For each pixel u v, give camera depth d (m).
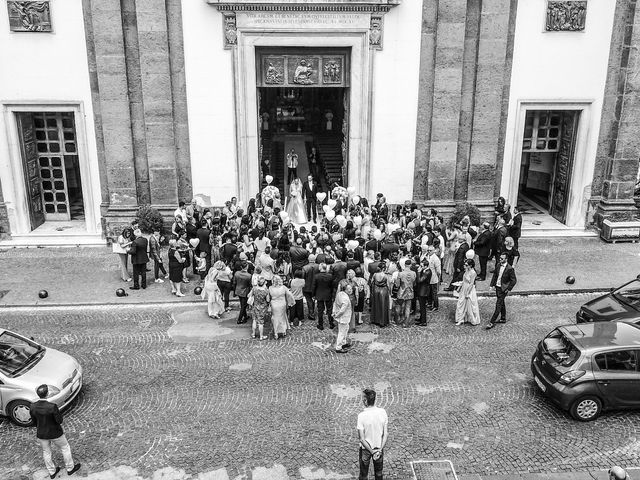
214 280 17.95
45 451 11.48
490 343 16.78
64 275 21.25
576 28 23.72
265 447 12.49
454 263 20.12
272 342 16.78
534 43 23.84
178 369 15.38
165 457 12.20
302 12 22.75
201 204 23.20
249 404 13.91
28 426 13.16
